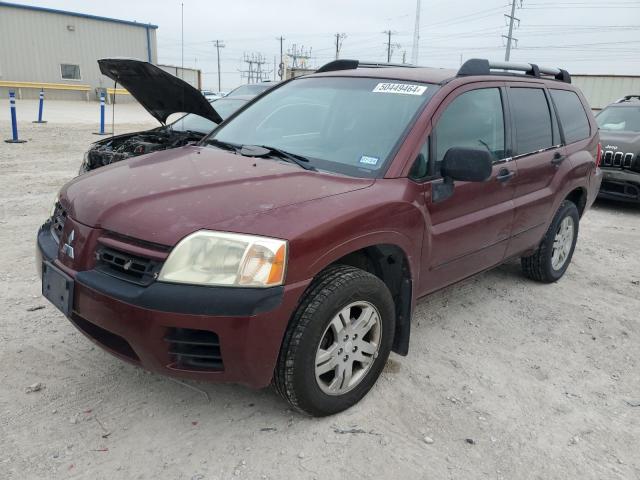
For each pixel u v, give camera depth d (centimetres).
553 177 449
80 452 248
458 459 260
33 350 331
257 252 233
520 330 405
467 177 304
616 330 414
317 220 251
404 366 341
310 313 251
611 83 2759
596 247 645
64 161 1078
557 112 470
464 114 352
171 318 227
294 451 257
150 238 236
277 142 356
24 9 3316
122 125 1967
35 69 3438
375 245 288
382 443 267
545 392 322
